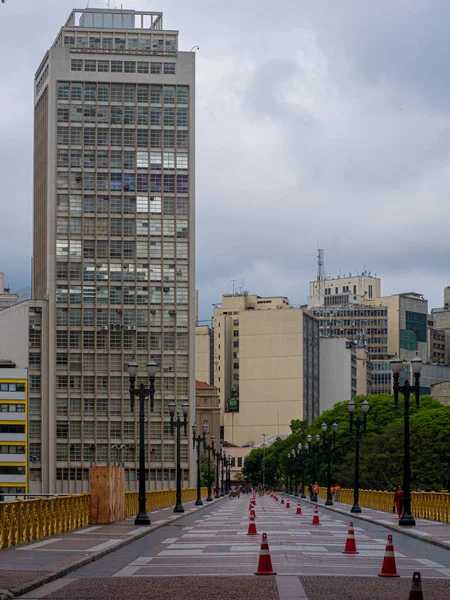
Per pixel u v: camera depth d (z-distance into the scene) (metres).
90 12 183.50
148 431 171.12
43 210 178.88
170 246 175.00
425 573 25.53
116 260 173.50
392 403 156.25
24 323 169.50
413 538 40.34
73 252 172.38
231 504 104.12
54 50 174.75
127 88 176.12
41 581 22.59
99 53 175.75
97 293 172.25
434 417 138.50
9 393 166.00
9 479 164.25
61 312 171.00
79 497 45.75
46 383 169.38
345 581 23.22
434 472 127.25
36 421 168.25
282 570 25.86
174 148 176.12
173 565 27.59
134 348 172.38
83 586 22.61
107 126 175.00
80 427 169.25
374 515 63.50
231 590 21.48
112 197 174.38
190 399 172.88
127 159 175.12
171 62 177.12
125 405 170.62
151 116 176.25
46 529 38.44
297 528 47.53
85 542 35.03
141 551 32.75
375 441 136.25
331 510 80.50
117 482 52.03
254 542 36.59
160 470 170.50
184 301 174.50
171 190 175.75
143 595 20.88
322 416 169.25
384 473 130.12
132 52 176.12
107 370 171.00
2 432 165.12
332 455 151.50
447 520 51.38
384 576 24.28
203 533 43.25
